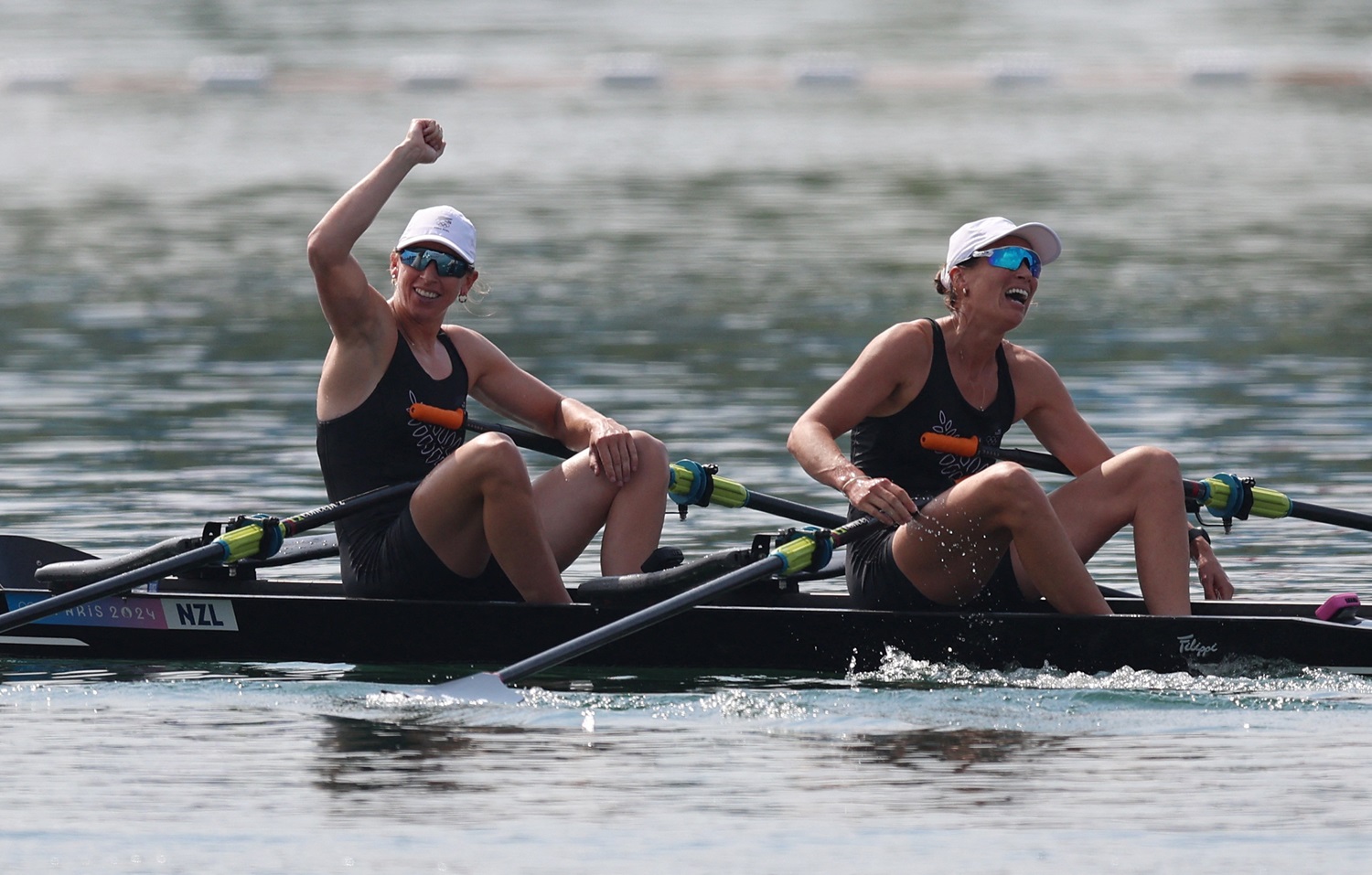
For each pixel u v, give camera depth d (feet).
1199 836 61.41
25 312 196.85
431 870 58.39
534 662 78.38
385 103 424.46
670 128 384.68
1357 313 196.75
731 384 160.04
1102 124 394.32
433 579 85.30
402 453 87.86
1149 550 84.28
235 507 116.78
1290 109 420.36
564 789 66.23
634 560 88.63
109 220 269.23
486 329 186.50
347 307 85.51
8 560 94.79
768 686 81.25
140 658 87.76
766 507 93.97
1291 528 115.96
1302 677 81.00
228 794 65.67
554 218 271.49
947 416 86.33
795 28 595.47
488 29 590.14
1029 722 74.79
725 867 58.70
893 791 66.13
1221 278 221.05
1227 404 151.02
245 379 162.50
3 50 526.57
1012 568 84.58
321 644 86.12
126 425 143.64
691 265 230.68
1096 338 182.39
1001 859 59.41
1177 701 77.82
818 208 282.15
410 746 71.67
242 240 251.39
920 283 216.95
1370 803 64.54
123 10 636.07
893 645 82.94
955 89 458.09
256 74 448.24
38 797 65.16
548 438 93.56
